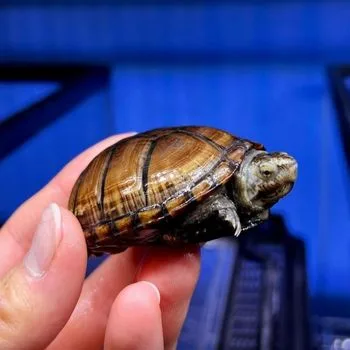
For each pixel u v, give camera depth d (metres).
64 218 0.15
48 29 0.35
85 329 0.19
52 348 0.19
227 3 0.33
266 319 0.22
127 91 0.36
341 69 0.31
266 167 0.16
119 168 0.16
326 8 0.32
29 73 0.31
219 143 0.16
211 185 0.15
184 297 0.17
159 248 0.17
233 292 0.23
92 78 0.31
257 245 0.27
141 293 0.15
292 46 0.34
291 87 0.35
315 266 0.37
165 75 0.35
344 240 0.37
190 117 0.36
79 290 0.15
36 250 0.15
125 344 0.15
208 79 0.35
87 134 0.31
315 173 0.36
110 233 0.16
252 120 0.36
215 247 0.26
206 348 0.21
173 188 0.15
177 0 0.33
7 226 0.21
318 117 0.35
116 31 0.34
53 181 0.21
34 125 0.25
